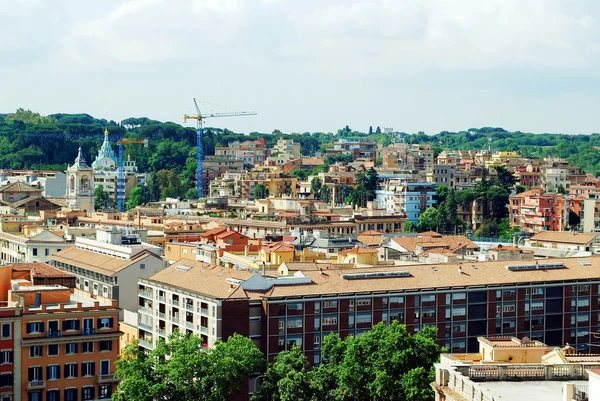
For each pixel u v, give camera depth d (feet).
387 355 577.84
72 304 654.94
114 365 638.94
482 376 357.82
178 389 568.41
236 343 604.08
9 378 610.65
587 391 319.88
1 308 610.24
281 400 581.53
